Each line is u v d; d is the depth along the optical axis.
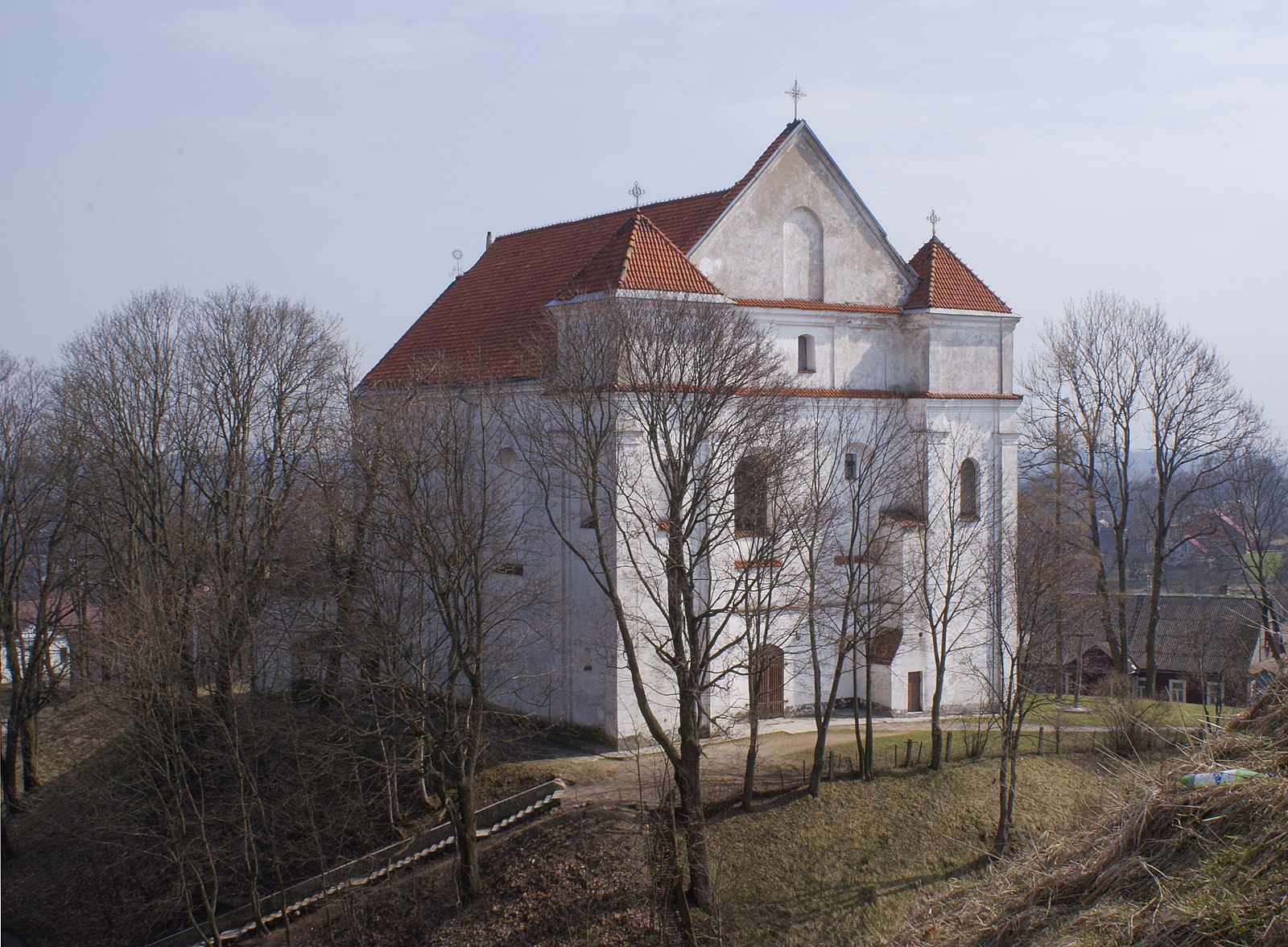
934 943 16.53
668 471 36.28
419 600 40.69
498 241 61.81
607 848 35.94
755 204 47.66
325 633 43.31
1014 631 51.00
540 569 46.44
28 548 55.44
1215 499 70.81
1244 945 11.92
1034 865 16.86
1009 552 46.88
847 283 50.19
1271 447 62.06
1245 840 13.53
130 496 53.47
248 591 45.75
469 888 36.16
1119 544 62.12
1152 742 42.97
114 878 45.34
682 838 34.62
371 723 48.44
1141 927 13.02
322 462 48.12
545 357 41.53
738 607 44.44
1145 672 66.69
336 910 38.25
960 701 50.78
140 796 45.75
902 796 39.91
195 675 44.78
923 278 51.72
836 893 35.19
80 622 58.47
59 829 49.78
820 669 49.09
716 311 39.91
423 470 40.47
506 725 46.53
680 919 33.53
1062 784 41.12
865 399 49.62
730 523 41.66
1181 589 102.69
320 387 54.66
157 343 54.25
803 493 44.97
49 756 58.28
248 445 53.56
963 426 51.19
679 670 34.91
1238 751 15.85
